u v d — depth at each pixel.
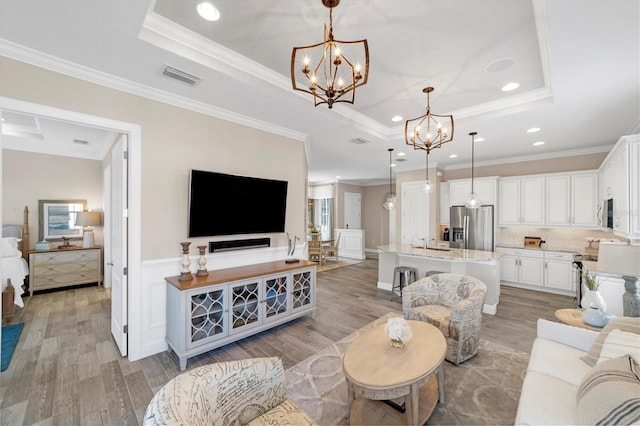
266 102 3.06
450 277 3.20
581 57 2.15
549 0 1.58
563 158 5.25
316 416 1.99
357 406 2.06
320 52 2.45
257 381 1.46
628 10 1.62
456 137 4.33
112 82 2.51
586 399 1.31
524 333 3.38
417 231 6.79
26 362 2.63
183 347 2.54
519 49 2.39
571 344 2.11
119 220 2.85
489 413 2.00
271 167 3.88
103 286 5.27
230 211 3.36
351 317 3.93
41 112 2.19
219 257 3.34
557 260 5.05
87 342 3.03
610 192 3.88
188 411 1.13
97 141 4.81
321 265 7.96
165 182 2.88
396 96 3.32
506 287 5.54
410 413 1.72
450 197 6.46
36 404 2.07
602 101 2.98
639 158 2.78
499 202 5.88
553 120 3.57
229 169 3.40
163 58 2.23
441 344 2.12
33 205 5.02
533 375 1.78
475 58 2.53
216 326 2.81
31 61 2.14
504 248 5.68
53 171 5.20
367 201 10.82
